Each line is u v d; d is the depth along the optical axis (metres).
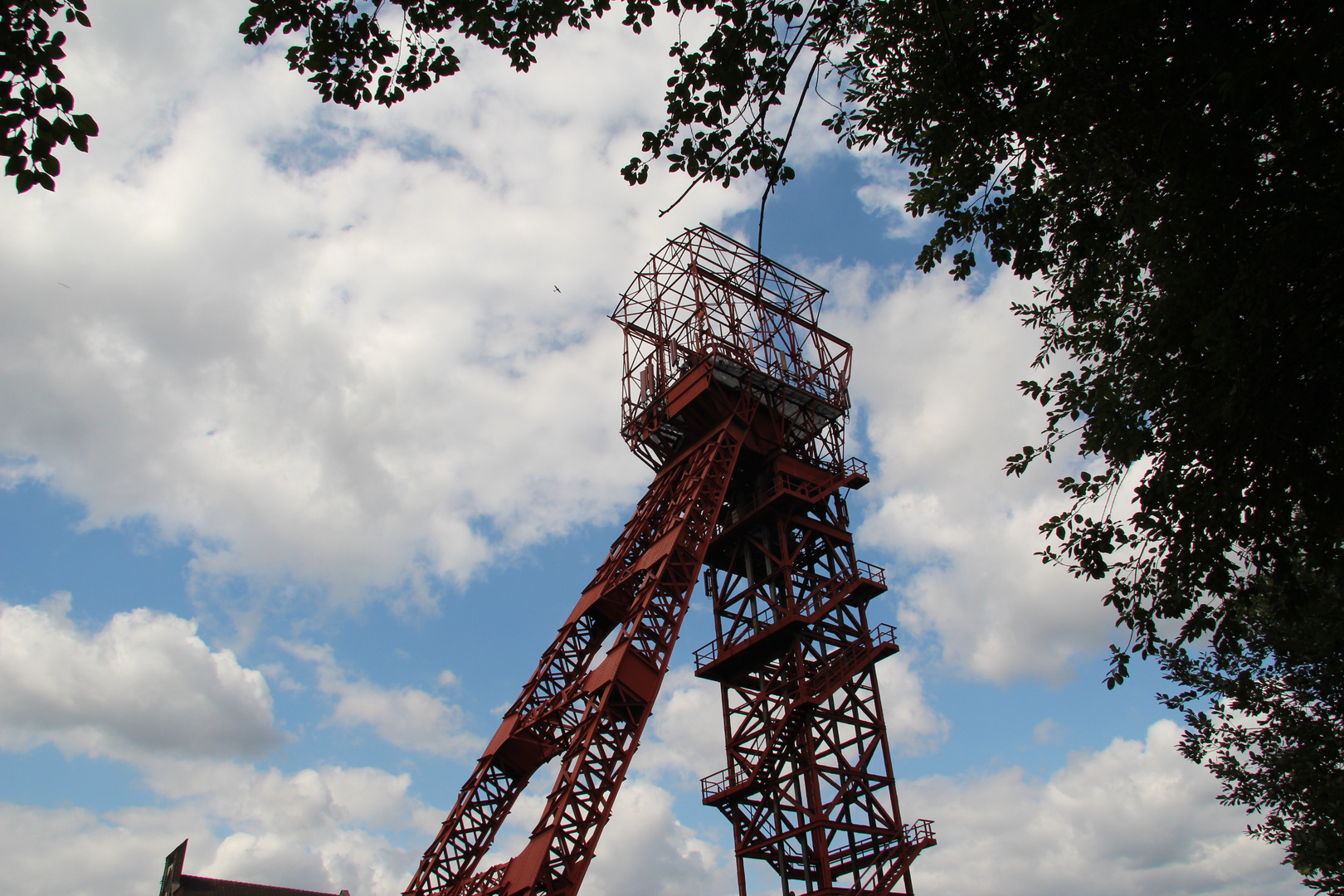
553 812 32.03
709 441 45.84
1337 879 21.41
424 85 13.83
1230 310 10.50
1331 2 8.87
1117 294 14.30
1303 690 20.08
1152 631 13.18
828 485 45.69
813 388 49.38
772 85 13.17
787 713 39.38
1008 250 14.70
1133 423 12.70
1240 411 10.96
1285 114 10.00
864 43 14.80
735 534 45.88
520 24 13.80
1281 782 21.22
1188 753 22.36
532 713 40.12
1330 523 10.81
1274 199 10.22
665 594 38.88
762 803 39.72
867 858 36.84
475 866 37.38
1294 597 11.69
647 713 35.19
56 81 8.54
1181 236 11.41
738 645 42.28
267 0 12.85
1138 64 11.06
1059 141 13.07
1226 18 10.12
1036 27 12.32
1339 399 10.62
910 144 15.16
